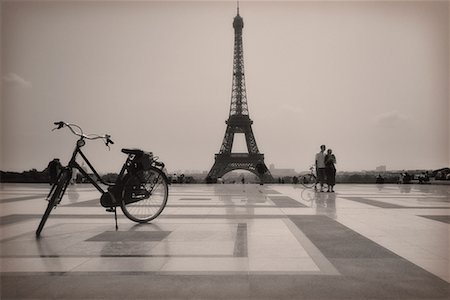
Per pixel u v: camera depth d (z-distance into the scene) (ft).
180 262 18.31
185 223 30.50
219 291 14.16
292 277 15.81
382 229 27.40
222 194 67.56
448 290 14.20
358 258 18.92
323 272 16.49
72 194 65.41
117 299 13.43
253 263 18.07
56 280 15.57
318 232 26.17
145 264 17.98
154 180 31.73
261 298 13.44
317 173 74.69
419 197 58.95
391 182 143.95
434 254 19.74
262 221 31.42
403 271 16.60
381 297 13.48
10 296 13.73
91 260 18.78
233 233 25.86
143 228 28.17
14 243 22.90
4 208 41.88
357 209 40.52
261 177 122.62
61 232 26.58
